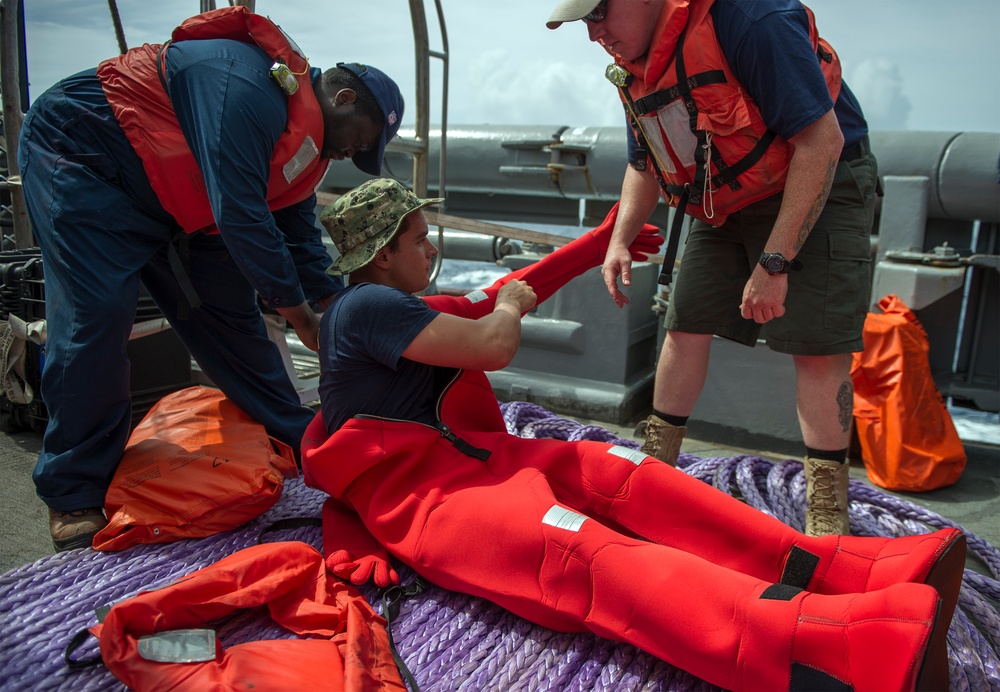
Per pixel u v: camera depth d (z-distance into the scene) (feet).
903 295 10.46
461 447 6.20
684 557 4.91
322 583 5.82
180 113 6.28
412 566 5.98
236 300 7.91
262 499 7.09
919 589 4.12
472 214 16.70
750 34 5.85
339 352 6.19
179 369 10.28
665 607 4.74
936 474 9.02
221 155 6.03
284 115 6.46
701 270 7.53
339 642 5.19
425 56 12.26
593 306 11.27
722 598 4.65
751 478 8.35
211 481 6.96
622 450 6.01
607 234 7.90
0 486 8.29
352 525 6.62
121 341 6.78
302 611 5.48
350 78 6.73
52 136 6.49
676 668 5.23
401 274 6.51
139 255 6.89
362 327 6.05
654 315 12.48
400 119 7.12
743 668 4.52
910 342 9.20
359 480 6.31
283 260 6.50
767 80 5.91
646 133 6.69
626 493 5.85
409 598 6.06
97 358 6.62
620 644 5.46
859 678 4.19
